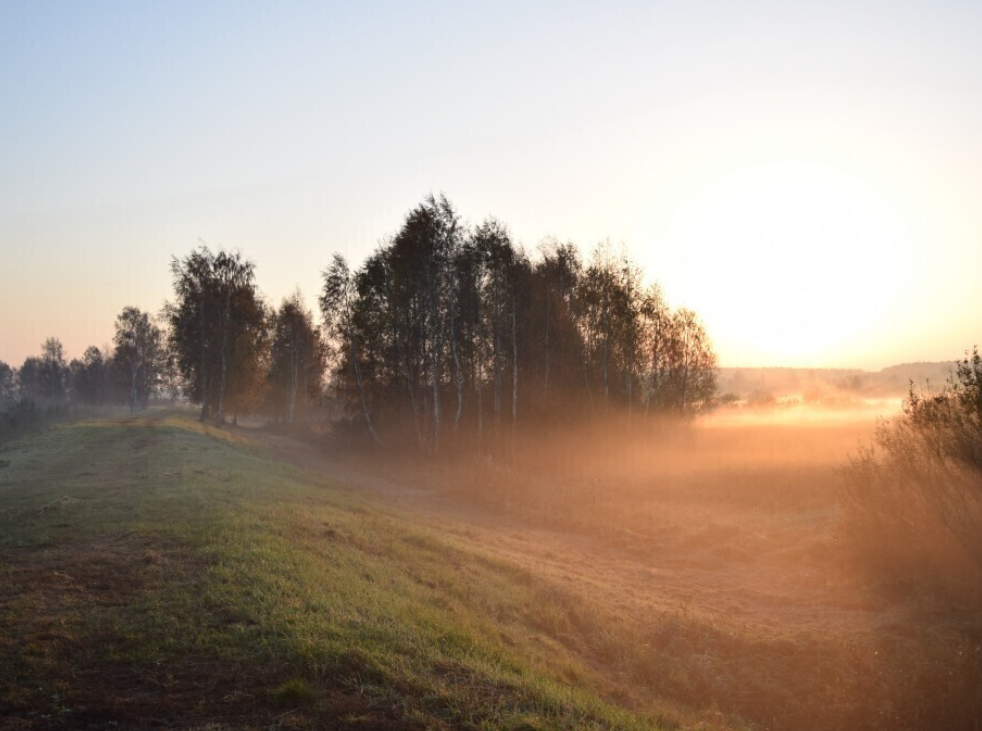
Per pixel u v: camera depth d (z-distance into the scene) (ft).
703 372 162.91
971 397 44.78
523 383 142.20
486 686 22.94
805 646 35.65
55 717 18.45
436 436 129.90
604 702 25.94
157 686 20.67
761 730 28.32
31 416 205.67
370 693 20.86
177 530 41.01
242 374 195.21
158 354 321.11
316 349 243.40
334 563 38.24
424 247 131.44
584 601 42.37
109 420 173.68
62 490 60.85
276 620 26.03
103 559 34.63
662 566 58.13
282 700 19.76
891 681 31.09
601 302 137.39
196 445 107.04
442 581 40.68
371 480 111.14
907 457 49.49
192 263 185.88
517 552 57.26
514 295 133.39
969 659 32.50
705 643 36.65
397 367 147.64
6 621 25.35
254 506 52.80
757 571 55.21
